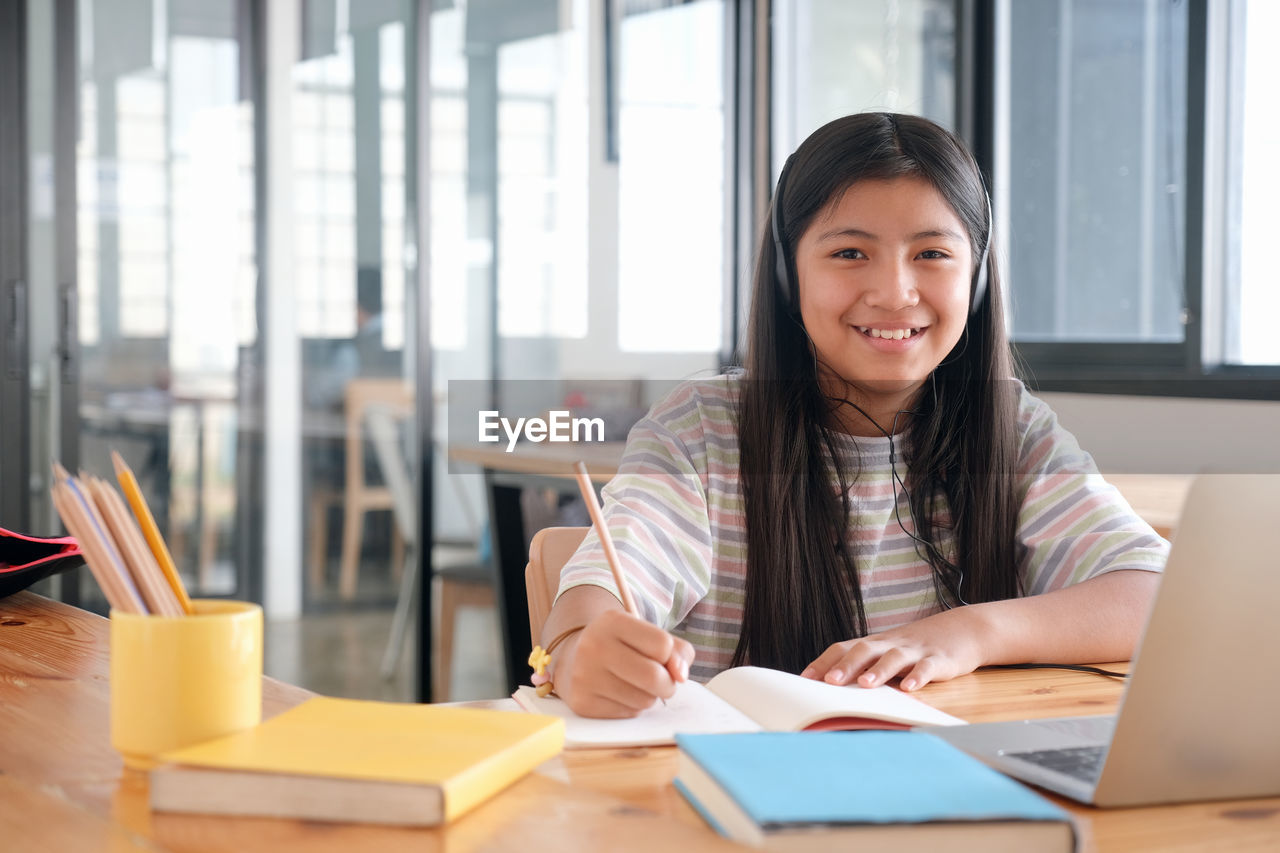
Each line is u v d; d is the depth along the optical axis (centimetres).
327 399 311
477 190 328
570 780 68
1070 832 53
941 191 119
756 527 121
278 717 68
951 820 52
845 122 123
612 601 96
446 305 323
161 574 67
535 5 339
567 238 348
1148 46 309
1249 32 283
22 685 83
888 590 124
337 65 309
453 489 321
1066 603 105
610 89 360
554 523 285
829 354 122
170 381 300
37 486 299
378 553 315
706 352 397
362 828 56
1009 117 348
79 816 57
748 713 83
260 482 306
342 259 311
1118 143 318
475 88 326
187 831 55
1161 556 111
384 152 315
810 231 121
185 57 299
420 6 315
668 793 66
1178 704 64
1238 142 286
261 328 305
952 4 356
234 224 303
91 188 295
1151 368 307
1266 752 66
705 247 396
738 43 406
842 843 52
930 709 83
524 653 284
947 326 120
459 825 56
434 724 66
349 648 312
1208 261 289
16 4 292
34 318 296
